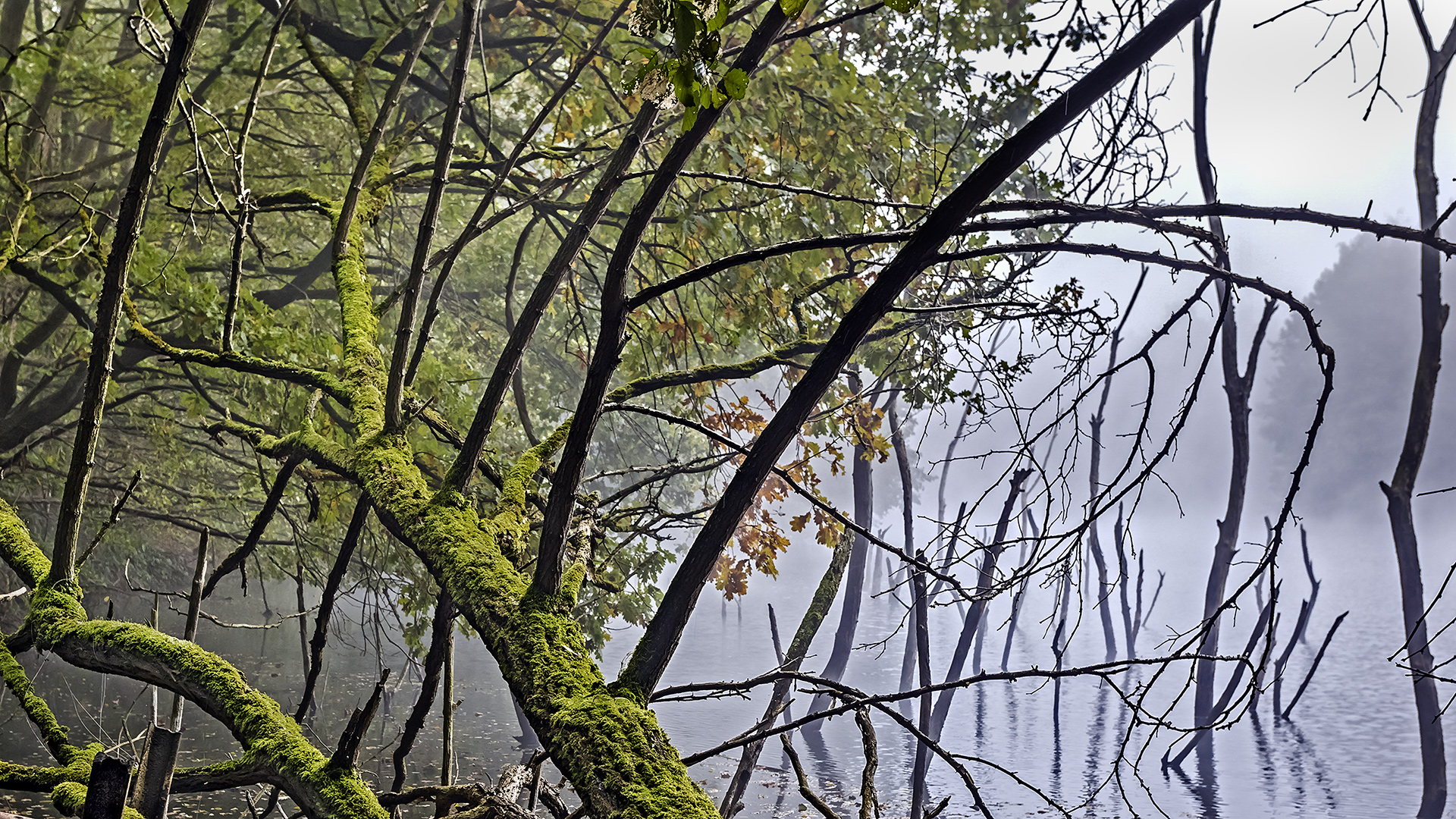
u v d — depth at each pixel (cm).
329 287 1148
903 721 386
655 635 364
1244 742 1429
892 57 977
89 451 500
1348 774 1264
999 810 1104
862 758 1332
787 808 1083
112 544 1561
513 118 1198
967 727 1535
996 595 404
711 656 2200
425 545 461
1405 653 1889
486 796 454
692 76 176
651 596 973
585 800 323
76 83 908
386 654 1972
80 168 926
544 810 923
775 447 356
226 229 1131
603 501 649
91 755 434
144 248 797
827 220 866
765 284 823
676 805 314
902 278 348
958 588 424
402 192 1109
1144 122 401
